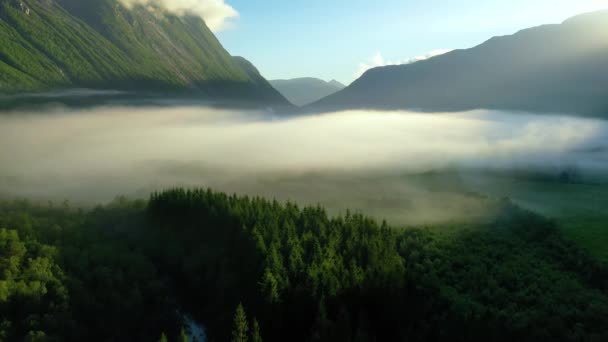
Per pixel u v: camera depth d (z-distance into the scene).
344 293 105.94
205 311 125.50
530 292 108.44
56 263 134.38
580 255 120.88
